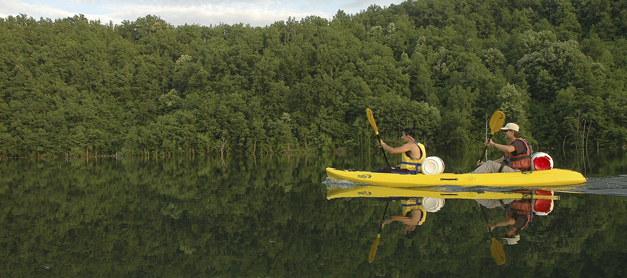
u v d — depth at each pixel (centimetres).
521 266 246
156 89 5025
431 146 3912
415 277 232
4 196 635
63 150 3562
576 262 251
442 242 307
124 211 479
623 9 5644
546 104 4138
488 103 4003
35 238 350
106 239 344
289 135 3794
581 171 899
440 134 3859
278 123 3803
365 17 7794
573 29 5947
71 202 560
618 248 278
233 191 668
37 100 3997
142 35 7244
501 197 521
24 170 1466
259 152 3794
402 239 320
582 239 303
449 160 1853
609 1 5809
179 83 5059
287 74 5222
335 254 288
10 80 4222
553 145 3725
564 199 493
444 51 5316
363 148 3925
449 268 246
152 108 4403
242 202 537
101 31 6806
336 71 5094
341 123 4181
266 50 5256
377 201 509
